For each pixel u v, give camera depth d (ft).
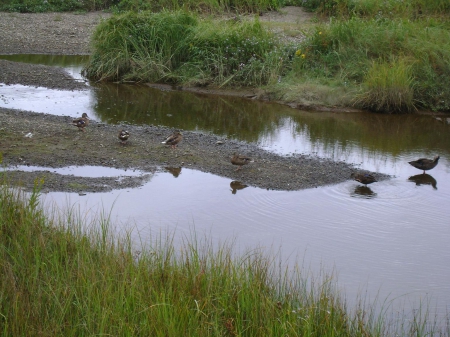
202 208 33.53
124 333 18.11
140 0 94.27
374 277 26.32
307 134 50.88
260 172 39.93
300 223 32.19
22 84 63.52
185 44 68.44
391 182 39.45
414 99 59.47
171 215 32.27
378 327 20.80
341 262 27.63
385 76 58.75
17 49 79.36
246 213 33.17
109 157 41.01
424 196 37.06
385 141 49.55
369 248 29.37
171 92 64.75
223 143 46.65
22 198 27.84
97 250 23.61
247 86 65.67
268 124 53.83
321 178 39.47
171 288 20.42
